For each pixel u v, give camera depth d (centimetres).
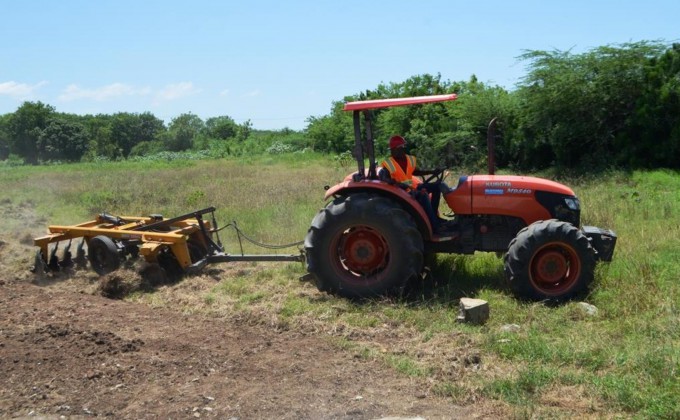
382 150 2498
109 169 3133
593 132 1786
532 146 1919
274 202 1327
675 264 727
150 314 668
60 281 810
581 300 649
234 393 466
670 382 444
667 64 1733
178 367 516
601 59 1805
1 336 590
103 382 490
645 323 564
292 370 507
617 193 1272
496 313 624
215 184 1820
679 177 1456
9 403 459
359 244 699
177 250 783
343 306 661
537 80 1855
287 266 829
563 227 654
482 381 473
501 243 717
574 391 454
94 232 820
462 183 721
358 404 446
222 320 643
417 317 617
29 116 7994
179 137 7331
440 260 785
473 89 2178
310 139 4222
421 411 435
